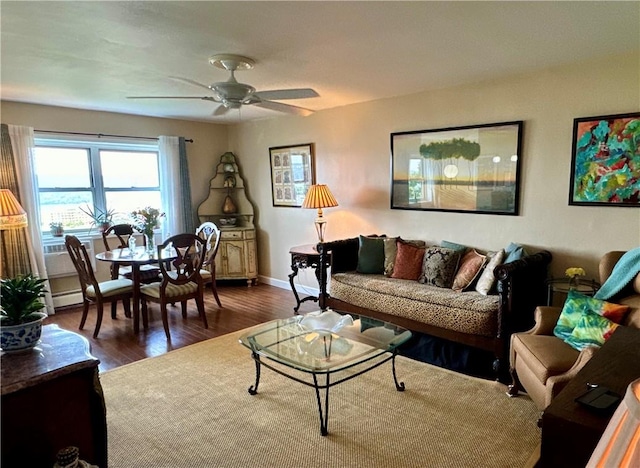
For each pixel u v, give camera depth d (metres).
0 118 4.14
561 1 1.98
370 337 2.65
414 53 2.76
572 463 1.06
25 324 1.46
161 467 2.00
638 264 2.44
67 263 4.66
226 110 3.46
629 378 1.31
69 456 1.27
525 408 2.47
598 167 2.99
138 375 2.98
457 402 2.55
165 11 2.06
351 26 2.28
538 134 3.27
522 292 2.87
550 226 3.27
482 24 2.27
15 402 1.31
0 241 4.07
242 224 5.98
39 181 4.57
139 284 3.85
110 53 2.70
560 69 3.11
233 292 5.36
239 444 2.18
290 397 2.64
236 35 2.40
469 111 3.64
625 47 2.70
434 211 3.97
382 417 2.40
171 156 5.33
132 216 4.34
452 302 3.08
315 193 4.35
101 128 4.83
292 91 2.91
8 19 2.14
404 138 4.10
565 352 2.18
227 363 3.17
